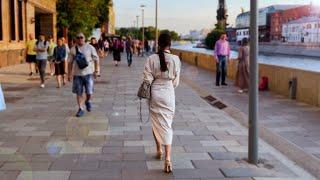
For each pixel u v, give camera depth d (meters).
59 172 6.27
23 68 25.81
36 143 7.84
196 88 16.56
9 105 12.16
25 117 10.37
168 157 6.31
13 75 21.39
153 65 6.41
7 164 6.60
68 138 8.20
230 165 6.64
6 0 27.53
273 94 14.40
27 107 11.83
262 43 65.44
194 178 6.05
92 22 49.88
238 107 11.94
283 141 8.08
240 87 15.24
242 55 15.13
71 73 10.73
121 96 14.34
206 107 12.24
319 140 8.17
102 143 7.86
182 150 7.45
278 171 6.41
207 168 6.48
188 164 6.67
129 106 12.18
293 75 13.33
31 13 34.12
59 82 16.58
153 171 6.34
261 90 15.27
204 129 9.19
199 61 28.75
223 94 14.64
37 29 43.75
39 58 16.52
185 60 35.00
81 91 10.59
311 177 6.20
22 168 6.41
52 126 9.30
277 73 14.55
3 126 9.30
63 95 14.30
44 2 38.97
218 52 17.12
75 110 11.33
